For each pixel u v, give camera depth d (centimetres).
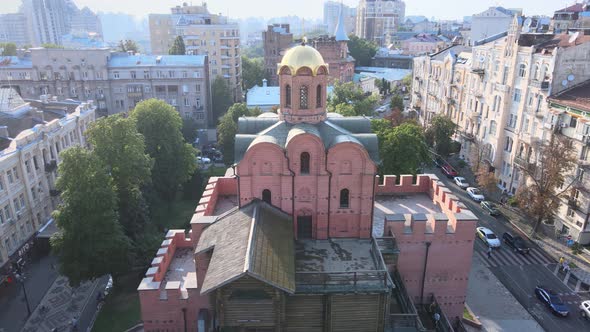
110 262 4484
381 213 3959
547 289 4747
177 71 10325
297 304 2905
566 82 6016
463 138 8562
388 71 17250
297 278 2841
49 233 5894
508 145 7100
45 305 4797
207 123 10894
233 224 3141
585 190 5328
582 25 10331
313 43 13300
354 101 8588
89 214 4372
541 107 6262
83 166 4406
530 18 10069
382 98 14625
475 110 8081
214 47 12438
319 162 3259
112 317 4388
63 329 4409
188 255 3678
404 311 3158
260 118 3747
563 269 5128
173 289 3067
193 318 3147
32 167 5900
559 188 5806
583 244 5488
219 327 2741
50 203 6362
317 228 3450
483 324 4262
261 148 3203
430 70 10200
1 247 5097
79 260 4422
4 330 4403
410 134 5925
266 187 3334
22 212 5616
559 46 6122
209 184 4084
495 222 6231
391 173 5850
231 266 2627
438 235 3478
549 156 5462
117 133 5262
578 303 4575
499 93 7169
